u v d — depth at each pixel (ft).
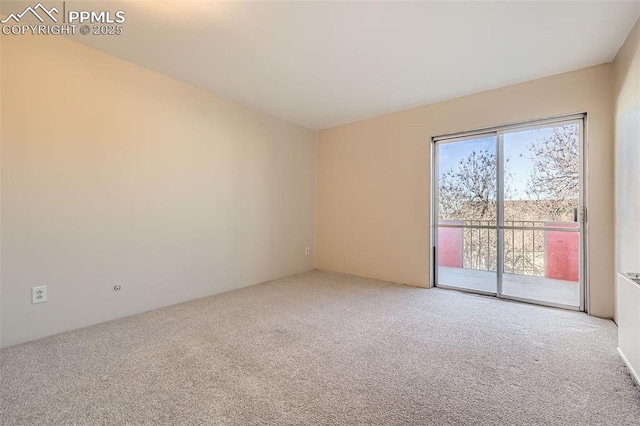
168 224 9.66
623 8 6.13
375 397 4.90
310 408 4.61
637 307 5.08
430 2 6.03
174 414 4.45
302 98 11.37
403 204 12.69
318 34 7.20
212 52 8.08
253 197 12.59
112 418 4.36
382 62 8.55
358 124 14.24
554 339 7.13
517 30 6.95
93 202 7.95
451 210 11.93
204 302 10.04
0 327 6.54
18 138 6.74
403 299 10.44
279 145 13.83
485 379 5.43
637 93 6.55
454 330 7.70
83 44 7.72
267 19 6.64
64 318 7.46
